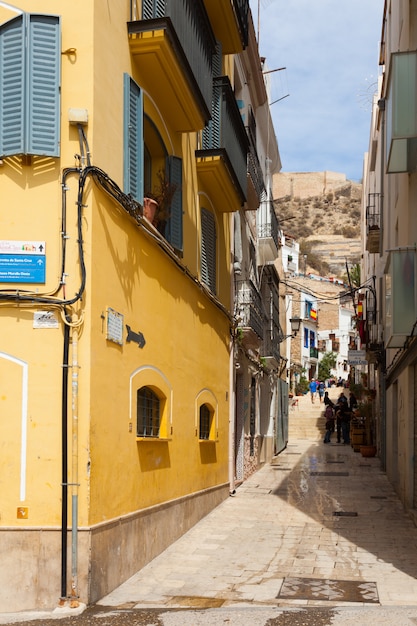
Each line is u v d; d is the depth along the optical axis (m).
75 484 7.08
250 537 11.12
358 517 13.14
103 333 7.68
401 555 9.92
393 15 16.84
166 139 10.50
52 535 7.05
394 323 11.11
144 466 9.20
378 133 24.81
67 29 7.57
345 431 33.16
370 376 30.42
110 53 8.05
